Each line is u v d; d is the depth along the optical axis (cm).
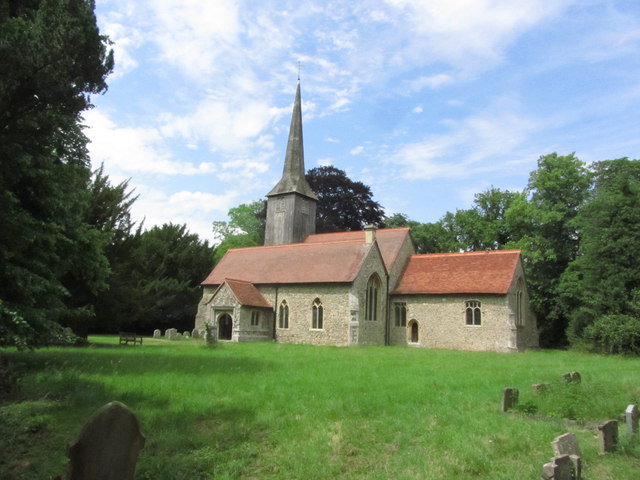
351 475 698
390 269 3900
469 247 5225
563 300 3912
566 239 4344
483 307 3422
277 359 2038
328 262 3800
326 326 3584
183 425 881
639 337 2714
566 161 4303
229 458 748
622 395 1216
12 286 1306
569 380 1338
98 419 540
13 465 707
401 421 930
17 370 1355
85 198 1791
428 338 3634
